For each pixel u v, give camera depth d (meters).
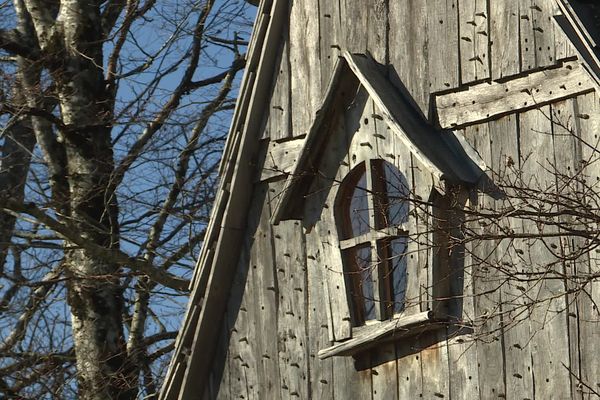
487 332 13.49
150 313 22.72
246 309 16.30
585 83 13.45
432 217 13.87
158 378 21.73
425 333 14.57
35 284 20.41
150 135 22.47
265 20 16.31
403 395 14.69
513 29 14.09
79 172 21.19
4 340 21.89
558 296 12.59
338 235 15.25
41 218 19.42
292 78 16.06
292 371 15.74
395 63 15.12
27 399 20.86
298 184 15.52
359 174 15.28
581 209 12.70
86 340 20.73
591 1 13.81
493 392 13.91
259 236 16.27
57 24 21.66
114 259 19.56
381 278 14.73
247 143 16.25
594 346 13.20
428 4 14.89
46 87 21.39
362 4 15.52
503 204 13.94
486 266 13.91
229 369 16.39
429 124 14.70
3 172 23.34
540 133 13.80
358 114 15.18
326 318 15.47
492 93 14.21
